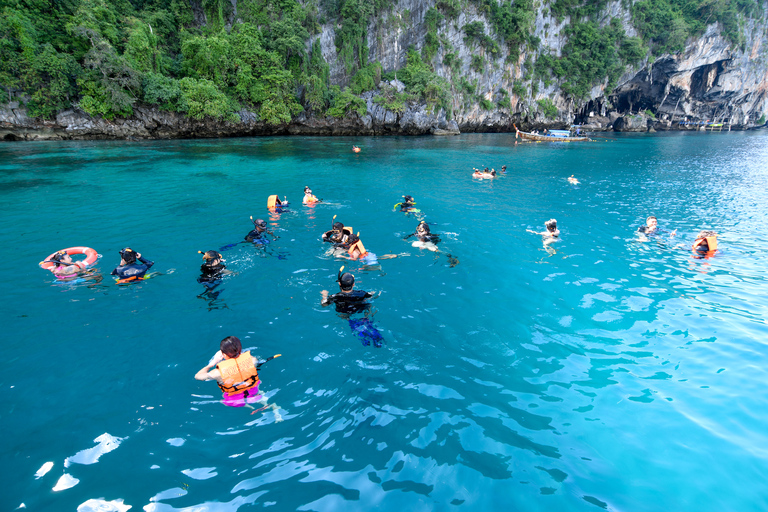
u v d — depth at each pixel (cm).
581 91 6531
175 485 325
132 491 319
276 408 417
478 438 380
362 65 4919
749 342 546
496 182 1850
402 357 511
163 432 382
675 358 512
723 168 2488
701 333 573
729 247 964
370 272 773
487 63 5659
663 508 307
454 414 412
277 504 309
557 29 6181
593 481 333
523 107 6172
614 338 561
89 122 3231
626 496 318
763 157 3161
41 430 381
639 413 414
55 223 1058
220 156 2569
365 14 4738
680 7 7044
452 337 559
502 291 705
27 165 1994
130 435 378
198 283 707
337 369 483
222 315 603
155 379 459
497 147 3647
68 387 442
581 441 377
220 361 447
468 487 327
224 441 373
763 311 638
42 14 3100
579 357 515
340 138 4316
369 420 403
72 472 336
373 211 1251
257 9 4228
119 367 478
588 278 769
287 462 351
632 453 362
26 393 431
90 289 680
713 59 7162
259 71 4069
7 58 2889
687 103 7819
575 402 432
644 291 713
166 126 3578
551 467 348
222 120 3816
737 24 6850
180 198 1379
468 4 5294
